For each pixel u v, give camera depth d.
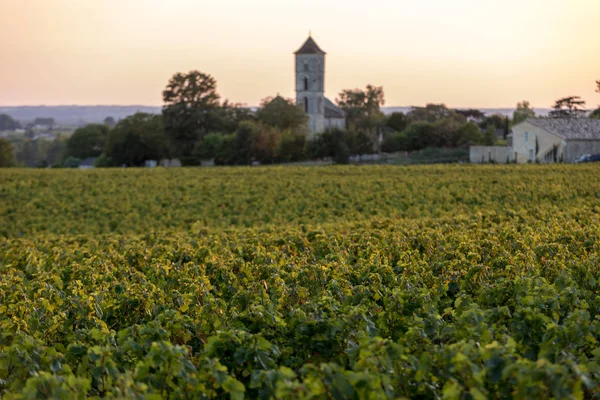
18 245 20.17
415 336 7.31
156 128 102.06
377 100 177.88
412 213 29.48
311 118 133.50
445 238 14.95
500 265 11.60
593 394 6.43
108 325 9.61
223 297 10.96
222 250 14.77
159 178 51.22
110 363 6.77
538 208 24.16
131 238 20.80
